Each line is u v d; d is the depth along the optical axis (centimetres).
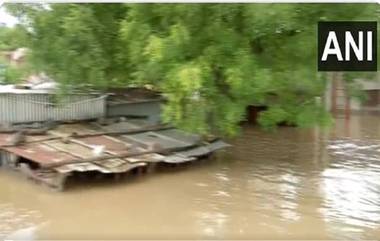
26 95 1432
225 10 1018
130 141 1337
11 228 906
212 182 1223
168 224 934
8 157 1249
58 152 1174
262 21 966
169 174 1288
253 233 888
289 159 1473
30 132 1312
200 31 1049
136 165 1179
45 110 1470
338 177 1262
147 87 1467
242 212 1002
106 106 1597
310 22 1030
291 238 862
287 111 1162
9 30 1233
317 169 1346
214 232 898
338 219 958
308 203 1056
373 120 2209
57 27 1167
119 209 1021
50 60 1197
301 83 1073
